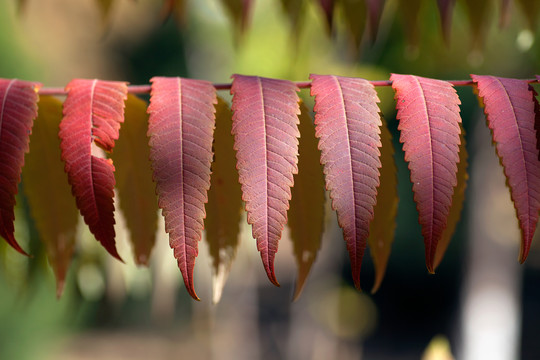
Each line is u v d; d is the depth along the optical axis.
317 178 1.03
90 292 2.27
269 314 8.62
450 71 3.59
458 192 1.05
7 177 0.85
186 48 4.32
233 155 1.03
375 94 0.88
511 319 5.59
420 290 12.08
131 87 0.90
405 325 12.03
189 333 8.69
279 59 3.38
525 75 3.62
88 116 0.87
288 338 7.90
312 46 3.25
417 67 3.47
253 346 6.28
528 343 10.30
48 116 1.06
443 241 1.09
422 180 0.85
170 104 0.87
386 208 1.04
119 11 8.47
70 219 1.15
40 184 1.11
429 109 0.88
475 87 0.98
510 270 5.59
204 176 0.84
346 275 12.38
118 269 2.27
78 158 0.85
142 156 1.09
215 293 1.09
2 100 0.87
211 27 4.02
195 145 0.85
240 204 1.07
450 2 1.31
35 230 1.82
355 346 8.57
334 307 6.63
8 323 5.30
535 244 11.81
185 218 0.82
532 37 1.79
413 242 11.05
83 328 9.00
